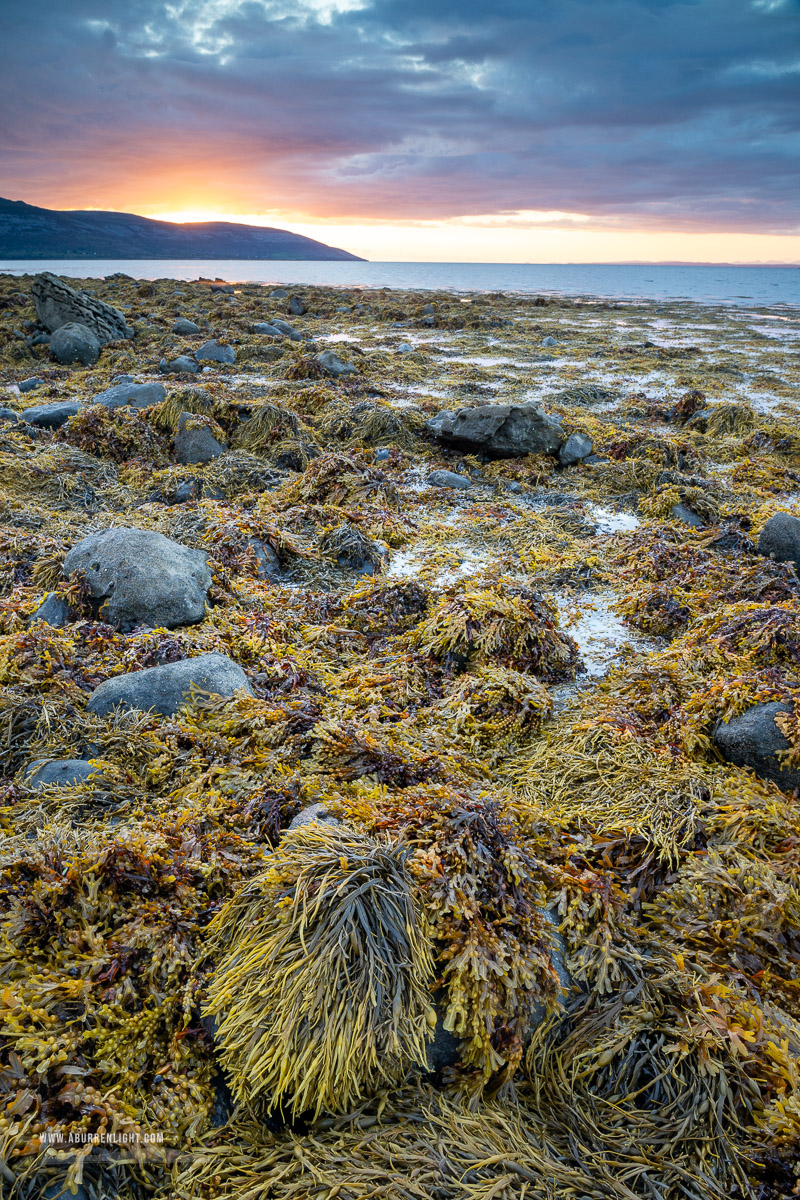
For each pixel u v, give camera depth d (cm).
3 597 506
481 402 1360
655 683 415
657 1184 180
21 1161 163
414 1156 179
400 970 198
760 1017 206
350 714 377
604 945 233
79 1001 202
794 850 267
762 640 434
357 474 830
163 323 2419
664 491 845
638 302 5338
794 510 827
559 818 304
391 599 534
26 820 285
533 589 574
